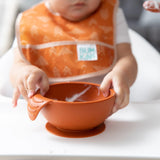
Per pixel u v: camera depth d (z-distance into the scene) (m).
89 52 0.92
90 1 0.93
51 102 0.53
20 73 0.72
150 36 2.60
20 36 0.94
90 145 0.52
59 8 0.94
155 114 0.68
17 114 0.65
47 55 0.92
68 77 0.89
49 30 0.96
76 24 0.98
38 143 0.52
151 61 1.15
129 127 0.60
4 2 2.46
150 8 0.62
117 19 1.03
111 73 0.68
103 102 0.54
